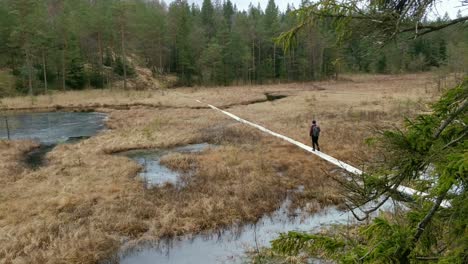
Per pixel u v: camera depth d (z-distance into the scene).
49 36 43.44
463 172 2.42
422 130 3.07
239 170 14.63
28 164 17.20
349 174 3.73
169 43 63.34
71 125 28.73
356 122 23.33
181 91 52.72
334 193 11.72
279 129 23.06
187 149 19.59
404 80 55.66
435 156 2.80
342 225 9.64
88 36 53.22
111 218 10.27
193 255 8.73
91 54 55.88
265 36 64.50
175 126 25.64
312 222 10.20
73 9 57.06
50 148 20.88
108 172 14.81
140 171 15.40
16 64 49.09
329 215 10.59
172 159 16.70
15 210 10.94
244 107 34.53
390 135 3.16
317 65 67.06
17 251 8.55
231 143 19.83
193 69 63.81
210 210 10.78
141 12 58.75
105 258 8.55
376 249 2.88
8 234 9.18
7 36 45.12
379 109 28.30
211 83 62.50
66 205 11.23
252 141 20.12
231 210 10.88
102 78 52.72
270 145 18.91
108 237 9.27
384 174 3.32
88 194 12.18
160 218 10.44
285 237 3.75
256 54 69.31
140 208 10.89
